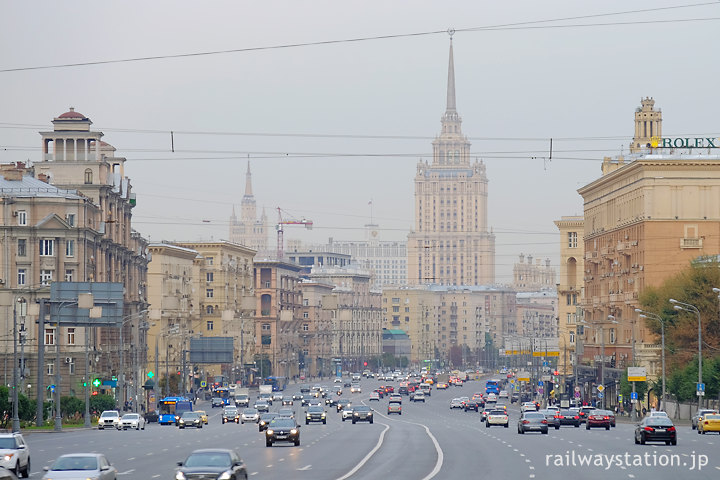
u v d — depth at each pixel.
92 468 101.25
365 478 123.44
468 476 124.94
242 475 104.56
